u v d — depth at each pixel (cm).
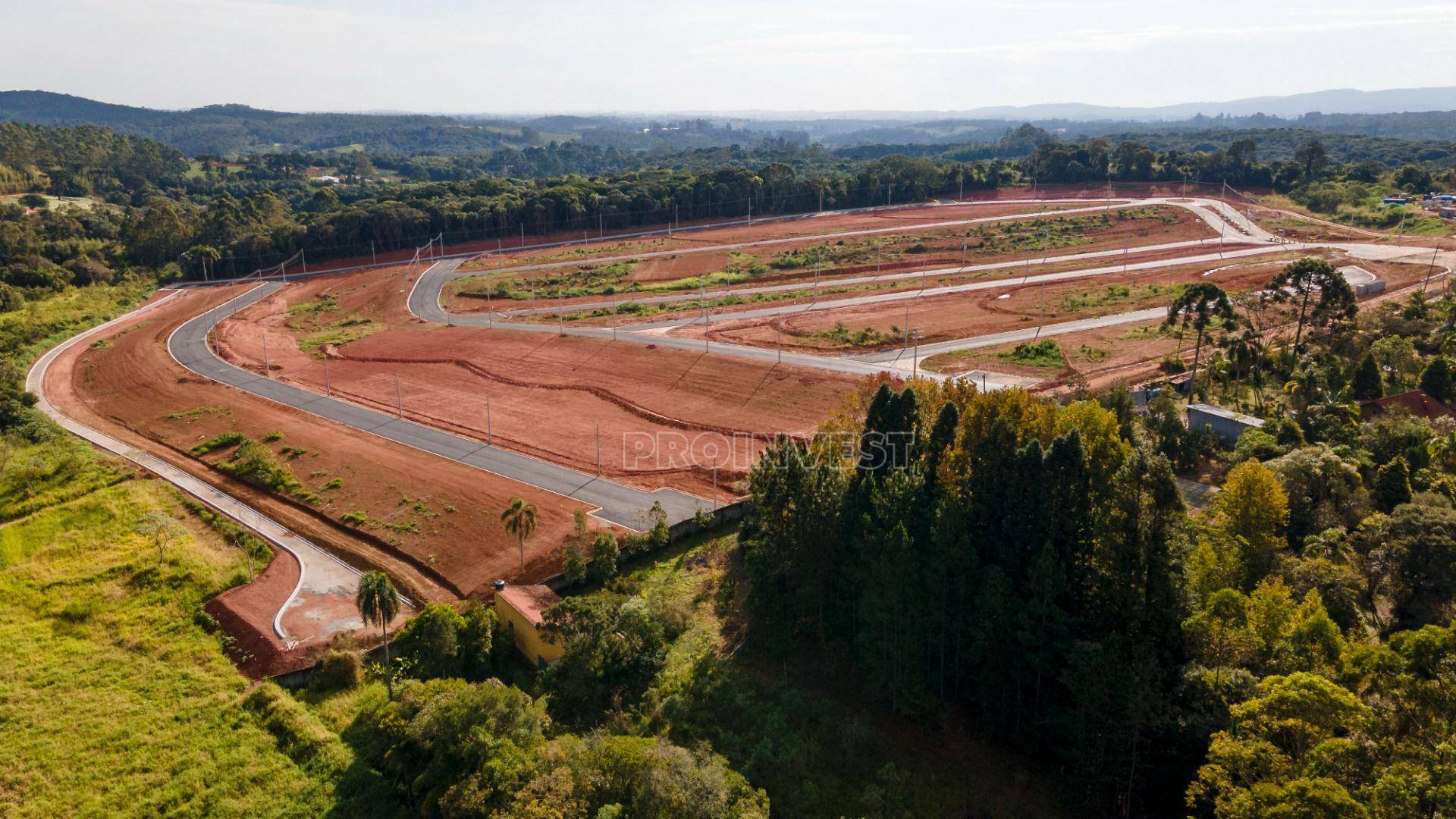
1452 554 5294
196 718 5397
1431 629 3988
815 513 5700
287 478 8694
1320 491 6762
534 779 4275
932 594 5144
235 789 4841
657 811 3984
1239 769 3722
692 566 7188
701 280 18925
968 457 5862
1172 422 8544
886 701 5494
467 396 11538
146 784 4869
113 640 6238
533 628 5797
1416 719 3591
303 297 18362
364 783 4859
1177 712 4425
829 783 4875
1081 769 4572
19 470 8631
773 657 5981
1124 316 14362
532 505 7281
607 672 5566
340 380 12356
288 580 6975
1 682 5719
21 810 4675
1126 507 4903
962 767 4994
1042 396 10012
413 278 19775
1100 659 4434
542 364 12731
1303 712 3678
